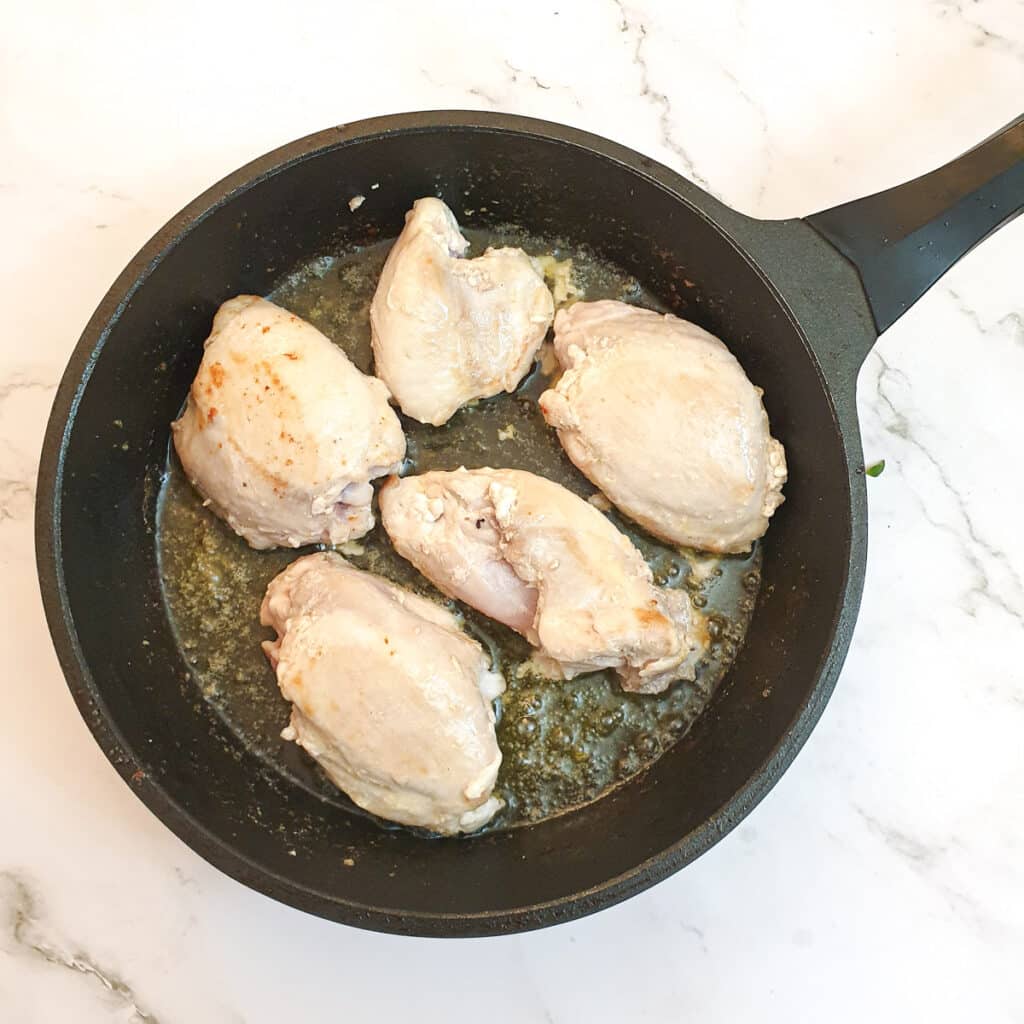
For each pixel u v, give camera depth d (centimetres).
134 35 47
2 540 45
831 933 45
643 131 48
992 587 46
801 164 48
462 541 42
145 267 39
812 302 39
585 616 41
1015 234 48
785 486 44
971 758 45
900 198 39
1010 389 47
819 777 45
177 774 40
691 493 42
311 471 40
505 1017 44
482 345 44
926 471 47
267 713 43
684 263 44
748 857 45
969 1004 44
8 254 46
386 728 39
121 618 42
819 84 48
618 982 44
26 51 47
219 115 47
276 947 44
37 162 47
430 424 45
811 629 40
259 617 44
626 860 39
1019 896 45
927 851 45
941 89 48
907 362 47
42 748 44
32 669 44
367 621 39
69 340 46
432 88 48
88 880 44
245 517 42
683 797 42
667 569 45
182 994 44
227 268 43
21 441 45
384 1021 44
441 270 42
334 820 42
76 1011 44
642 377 42
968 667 46
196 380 42
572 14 48
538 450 45
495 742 40
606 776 43
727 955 44
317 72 48
